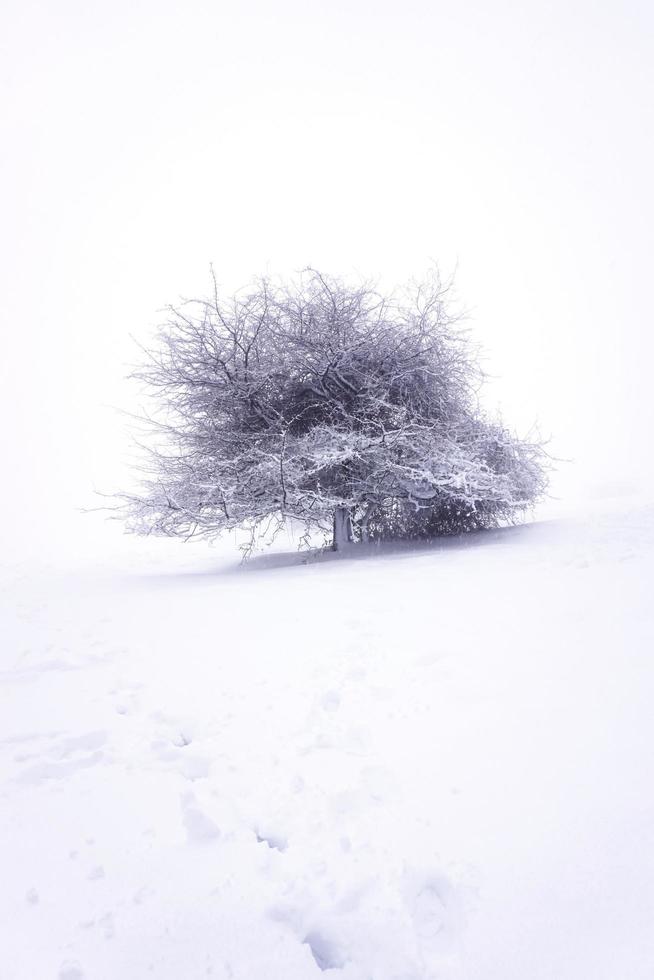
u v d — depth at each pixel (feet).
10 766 7.48
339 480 32.12
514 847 5.16
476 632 11.80
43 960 4.25
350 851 5.43
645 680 8.33
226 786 6.79
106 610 17.84
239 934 4.50
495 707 8.11
